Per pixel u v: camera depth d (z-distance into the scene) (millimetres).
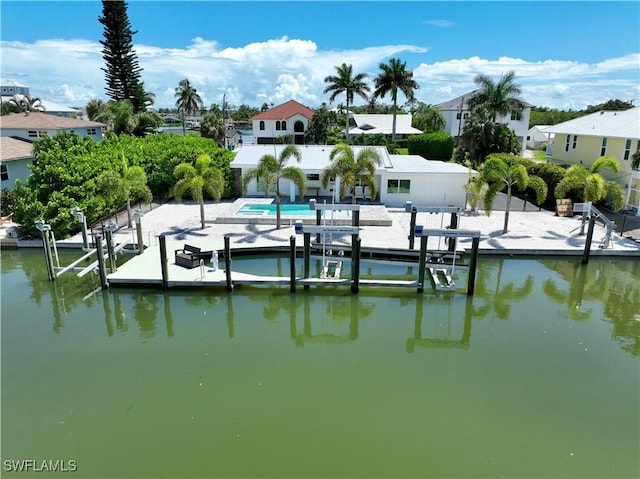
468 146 43094
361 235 20312
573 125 34375
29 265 17781
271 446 8273
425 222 22969
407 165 28781
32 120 40125
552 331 12922
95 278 16422
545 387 10156
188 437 8523
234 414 9188
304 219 22297
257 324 13383
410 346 12125
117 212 25094
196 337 12547
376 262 18062
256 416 9125
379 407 9422
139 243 17922
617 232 21438
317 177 27906
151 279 15094
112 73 56125
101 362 11164
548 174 27641
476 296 15320
